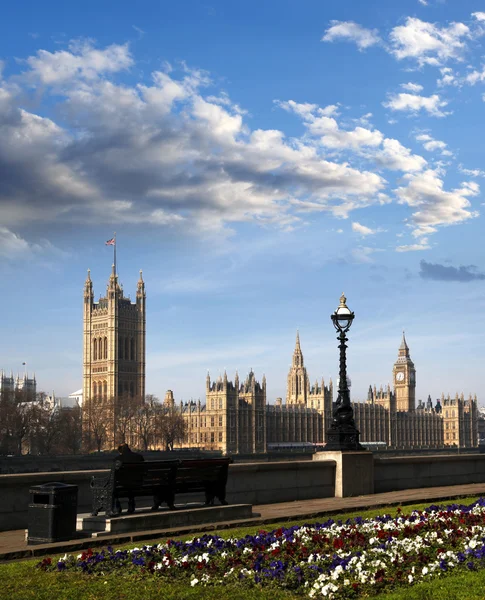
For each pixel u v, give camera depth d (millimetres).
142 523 28578
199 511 30609
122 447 29125
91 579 21578
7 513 31219
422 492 45406
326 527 28422
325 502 39938
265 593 20203
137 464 28906
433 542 25297
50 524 26484
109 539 26688
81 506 33094
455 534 26219
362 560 22406
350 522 29719
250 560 23172
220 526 30094
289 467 41219
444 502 40438
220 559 23281
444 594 19281
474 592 19297
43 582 21234
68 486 27156
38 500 26938
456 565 22266
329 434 45156
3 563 23891
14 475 31484
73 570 22578
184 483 31172
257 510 36156
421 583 20516
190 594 20078
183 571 22203
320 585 20375
